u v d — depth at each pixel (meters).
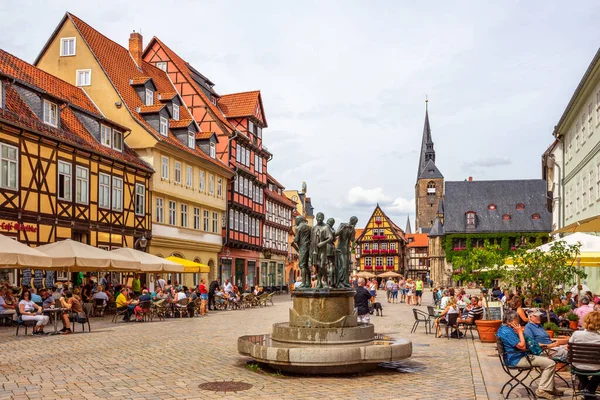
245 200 51.41
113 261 22.69
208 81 53.38
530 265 15.64
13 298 21.55
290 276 76.06
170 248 37.84
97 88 35.41
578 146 34.47
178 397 9.34
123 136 33.59
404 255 118.00
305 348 11.18
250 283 56.22
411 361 13.44
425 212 137.25
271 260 64.00
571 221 37.69
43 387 9.96
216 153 46.88
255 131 54.25
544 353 11.05
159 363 12.72
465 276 27.02
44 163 25.83
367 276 61.16
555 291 17.44
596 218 16.62
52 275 26.69
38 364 12.38
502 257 25.03
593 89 29.50
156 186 35.44
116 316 24.41
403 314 30.92
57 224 26.58
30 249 18.95
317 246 13.15
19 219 24.11
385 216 110.19
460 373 11.78
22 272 24.61
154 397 9.32
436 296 36.78
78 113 30.75
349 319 12.62
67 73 35.84
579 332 9.26
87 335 18.25
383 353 11.38
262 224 58.09
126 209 32.53
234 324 23.06
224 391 9.84
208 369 12.02
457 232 89.00
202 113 46.81
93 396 9.30
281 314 29.58
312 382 10.70
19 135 24.28
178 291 29.44
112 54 38.84
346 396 9.51
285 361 11.12
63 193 27.19
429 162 139.75
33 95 26.31
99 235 29.91
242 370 11.92
